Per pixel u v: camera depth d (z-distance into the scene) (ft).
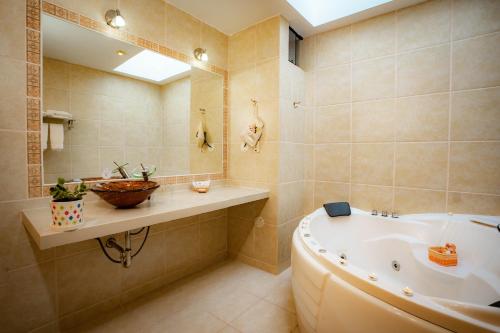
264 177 6.86
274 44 6.50
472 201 5.36
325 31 7.22
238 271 6.93
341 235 6.25
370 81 6.53
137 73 5.59
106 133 5.15
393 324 2.63
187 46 6.44
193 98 6.75
